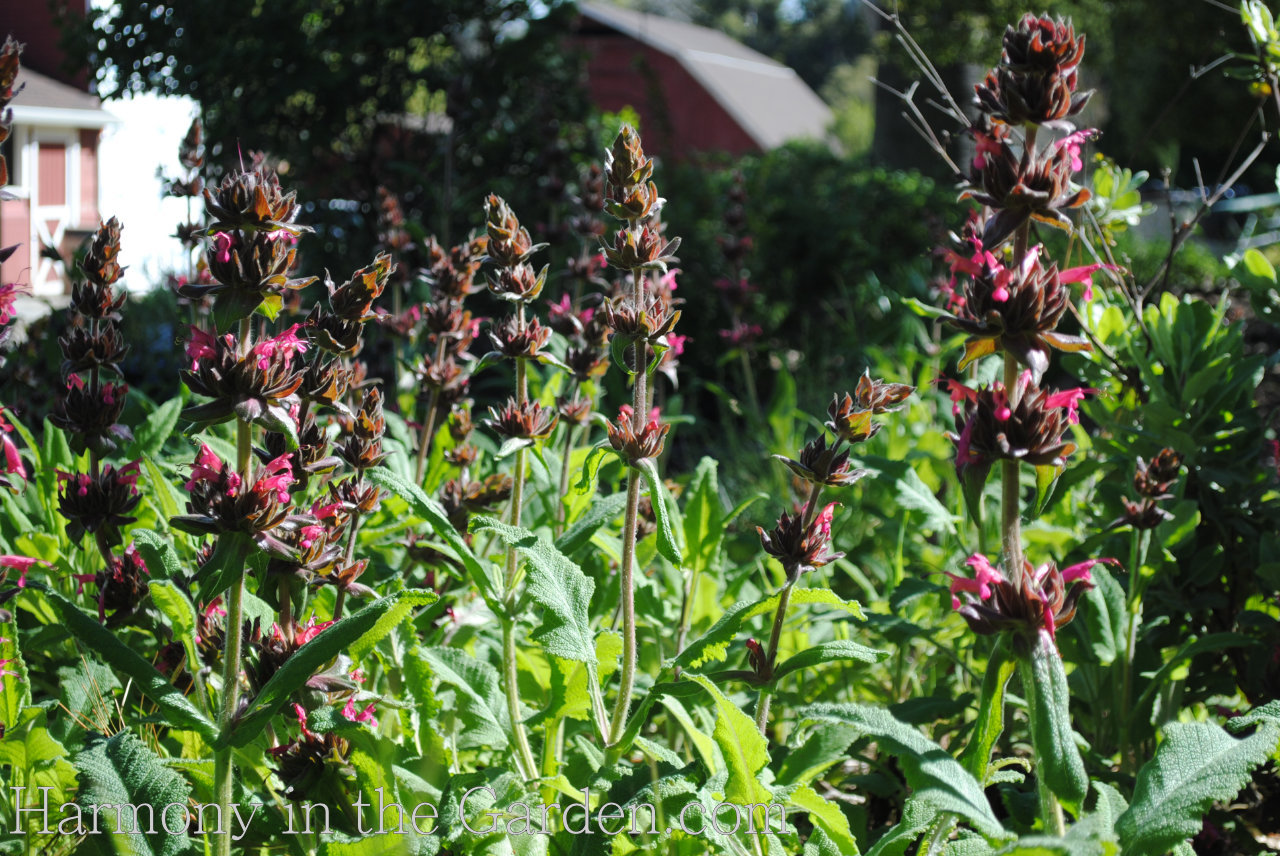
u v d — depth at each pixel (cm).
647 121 1484
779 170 1127
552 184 654
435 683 254
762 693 228
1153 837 165
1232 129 1574
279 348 187
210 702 237
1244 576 340
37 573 286
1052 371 716
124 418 393
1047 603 164
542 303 678
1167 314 374
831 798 317
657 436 231
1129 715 297
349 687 198
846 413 221
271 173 186
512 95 938
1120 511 341
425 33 897
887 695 373
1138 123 1648
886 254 1034
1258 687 305
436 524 241
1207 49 1183
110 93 848
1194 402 351
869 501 461
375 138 870
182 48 827
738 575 353
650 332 230
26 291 221
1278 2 816
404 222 747
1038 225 439
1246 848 287
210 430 345
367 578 280
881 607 377
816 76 6369
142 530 244
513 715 248
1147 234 1413
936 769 166
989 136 181
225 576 182
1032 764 275
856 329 920
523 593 245
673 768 232
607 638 253
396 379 449
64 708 248
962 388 176
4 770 229
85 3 920
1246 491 339
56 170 1667
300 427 223
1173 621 334
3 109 204
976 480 172
